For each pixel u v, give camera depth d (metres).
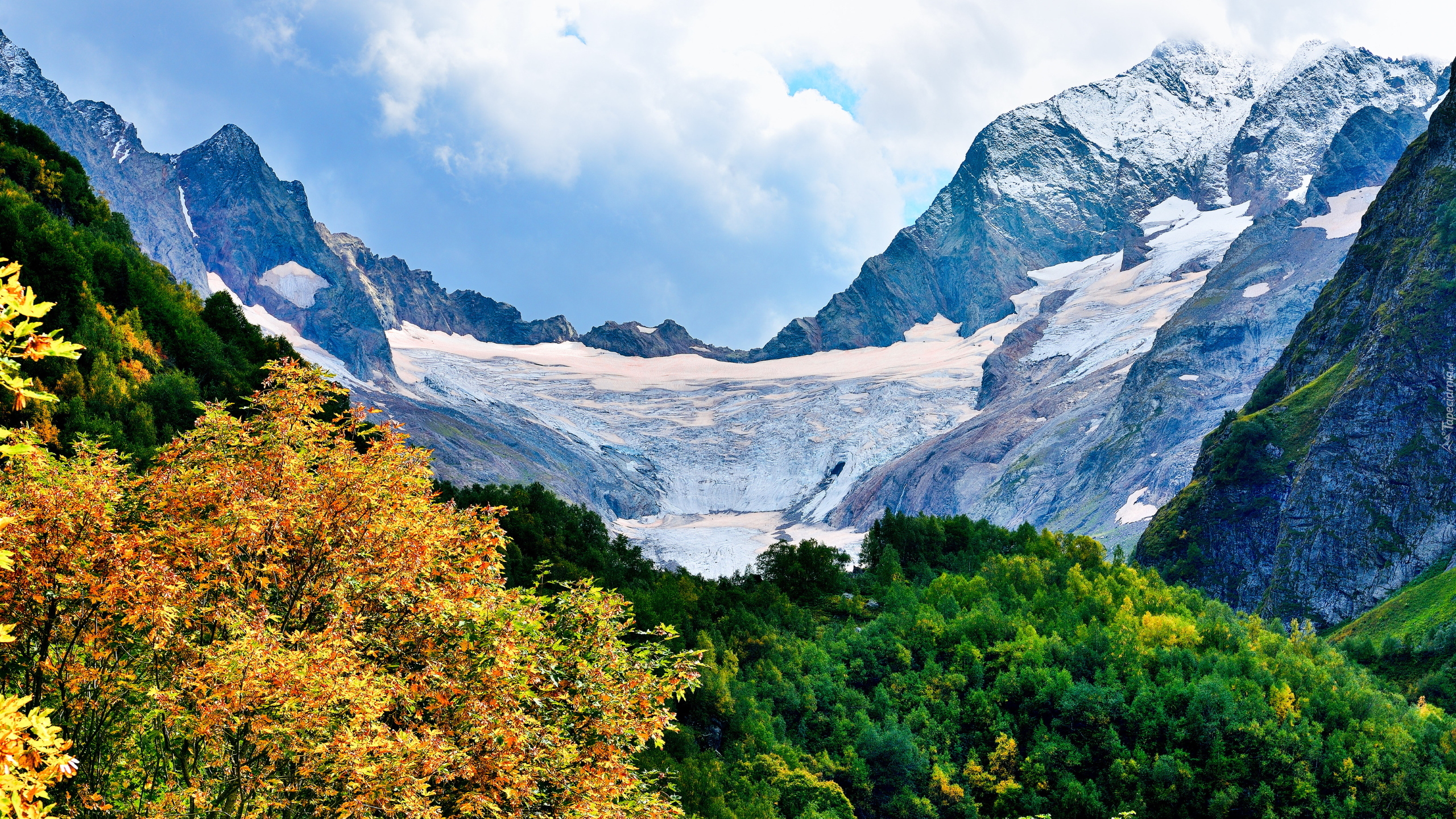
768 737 80.44
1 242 75.94
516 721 25.53
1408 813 83.88
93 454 25.72
